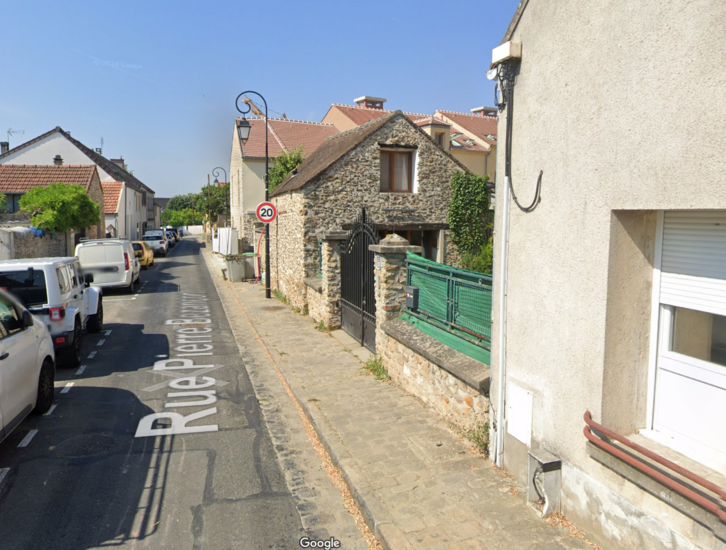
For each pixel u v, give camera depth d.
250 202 31.12
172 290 19.06
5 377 5.04
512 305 4.30
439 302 6.54
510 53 3.98
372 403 6.57
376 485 4.43
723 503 2.61
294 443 5.72
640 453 3.06
